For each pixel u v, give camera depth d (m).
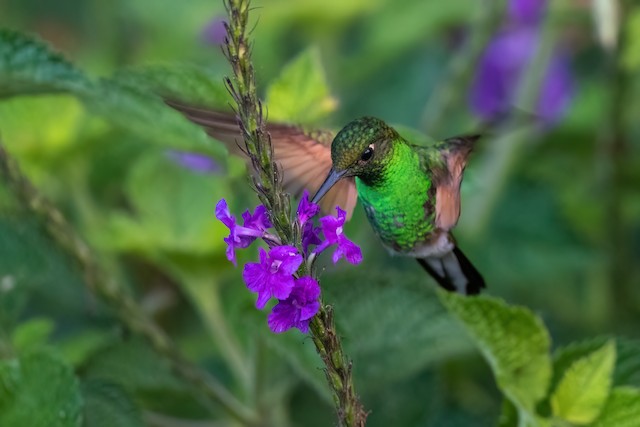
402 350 2.27
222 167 2.31
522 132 2.53
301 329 2.11
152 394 2.29
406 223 2.20
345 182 2.21
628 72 2.44
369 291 2.28
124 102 2.22
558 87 2.94
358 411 2.12
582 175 2.89
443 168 2.20
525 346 2.20
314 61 2.29
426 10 3.07
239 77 2.10
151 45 3.51
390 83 3.32
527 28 3.02
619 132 2.51
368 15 3.32
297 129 2.19
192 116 2.14
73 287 2.40
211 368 2.50
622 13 2.39
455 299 2.19
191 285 2.32
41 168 2.39
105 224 2.38
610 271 2.59
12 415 2.21
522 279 2.58
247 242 2.11
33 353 2.21
